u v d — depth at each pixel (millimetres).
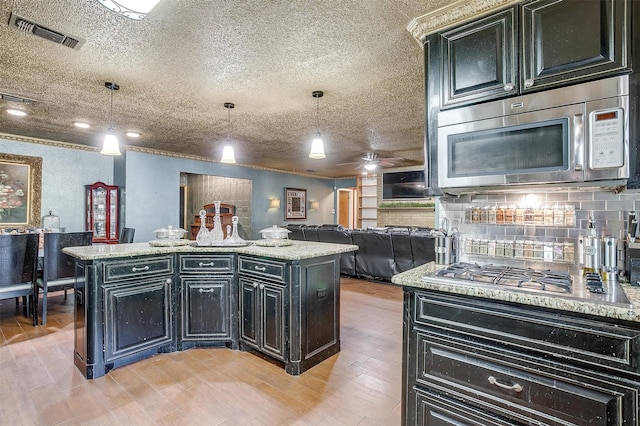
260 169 8641
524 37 1563
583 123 1408
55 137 5129
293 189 9680
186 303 2758
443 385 1445
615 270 1466
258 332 2586
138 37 2186
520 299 1242
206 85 3025
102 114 3949
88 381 2262
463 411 1391
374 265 5168
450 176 1771
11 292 3191
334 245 2949
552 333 1206
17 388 2174
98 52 2393
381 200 9562
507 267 1815
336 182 11312
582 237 1607
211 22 2016
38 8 1867
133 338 2502
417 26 1961
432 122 1859
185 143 5656
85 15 1938
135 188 5934
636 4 1325
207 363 2541
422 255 4656
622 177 1334
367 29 2096
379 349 2805
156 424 1817
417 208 8898
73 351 2736
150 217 6141
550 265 1753
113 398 2064
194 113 3910
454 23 1805
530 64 1543
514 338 1278
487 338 1337
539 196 1824
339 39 2227
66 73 2758
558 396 1189
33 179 5164
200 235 3035
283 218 9336
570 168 1432
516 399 1269
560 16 1472
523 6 1569
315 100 3445
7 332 3148
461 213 2066
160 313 2658
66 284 3500
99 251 2508
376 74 2799
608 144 1353
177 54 2426
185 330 2762
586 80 1409
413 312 1539
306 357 2428
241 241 2982
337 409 1962
